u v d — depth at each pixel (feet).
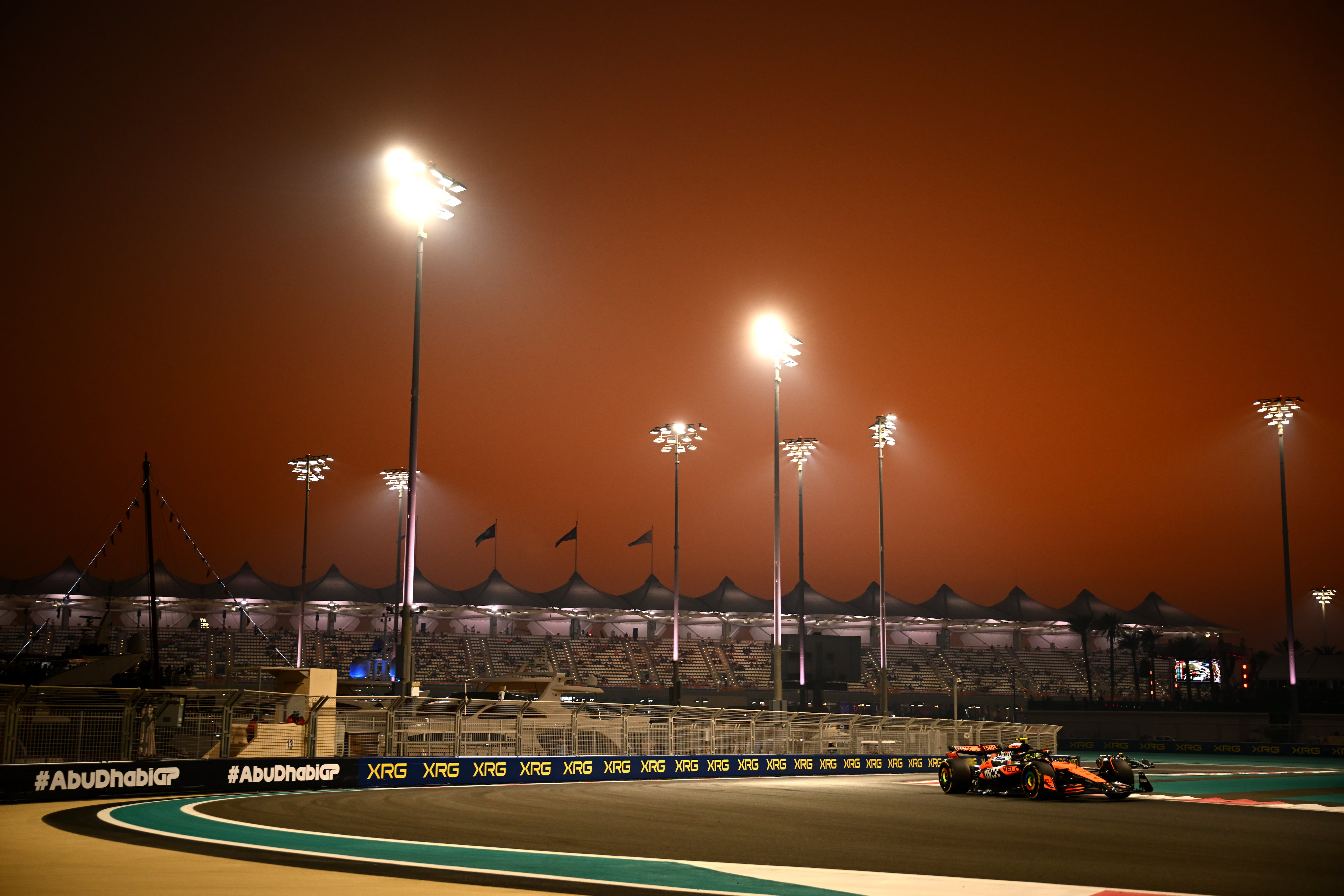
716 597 364.79
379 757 91.56
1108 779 82.94
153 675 138.72
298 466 243.81
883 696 196.54
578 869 38.47
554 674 143.95
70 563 300.81
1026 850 46.16
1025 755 83.87
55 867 37.40
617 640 350.23
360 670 183.01
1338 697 265.75
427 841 47.16
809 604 359.87
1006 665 375.25
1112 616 360.07
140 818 56.95
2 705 71.67
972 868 40.16
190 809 62.59
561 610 339.98
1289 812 71.00
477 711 106.93
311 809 63.67
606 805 70.44
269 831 50.60
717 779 114.01
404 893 32.04
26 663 144.36
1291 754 208.13
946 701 331.16
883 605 201.26
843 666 231.50
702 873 37.96
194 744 83.15
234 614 329.31
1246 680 348.18
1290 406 224.74
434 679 306.35
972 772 88.28
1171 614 392.68
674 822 58.13
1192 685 326.85
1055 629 390.42
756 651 358.64
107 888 32.60
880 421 210.38
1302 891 35.40
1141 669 347.97
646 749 113.70
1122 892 34.40
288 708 92.63
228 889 32.40
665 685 327.06
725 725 122.01
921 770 136.67
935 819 62.18
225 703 85.30
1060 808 71.97
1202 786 105.70
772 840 49.29
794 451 219.82
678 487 194.70
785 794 85.76
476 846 45.21
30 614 301.84
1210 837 52.54
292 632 312.91
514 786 92.68
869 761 131.13
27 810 61.57
